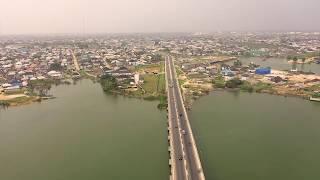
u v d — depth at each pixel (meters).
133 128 188.00
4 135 180.00
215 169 134.88
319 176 129.25
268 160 143.12
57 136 177.00
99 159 147.88
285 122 194.25
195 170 128.12
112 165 141.50
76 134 179.75
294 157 146.50
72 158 149.25
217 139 166.75
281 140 165.75
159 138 171.75
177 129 174.50
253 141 164.38
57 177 131.25
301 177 128.50
